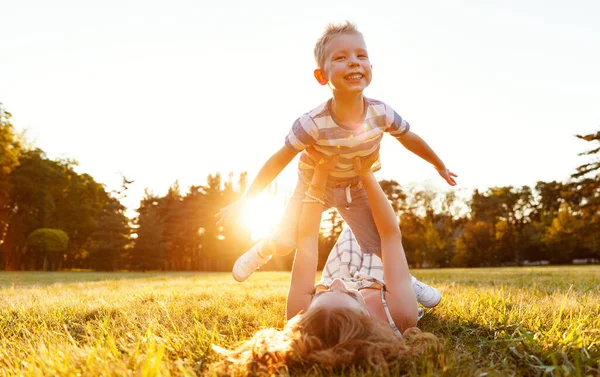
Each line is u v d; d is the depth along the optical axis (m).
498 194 65.19
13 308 4.34
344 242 3.61
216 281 10.62
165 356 2.25
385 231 2.79
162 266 56.78
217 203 62.88
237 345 2.47
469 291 5.64
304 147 2.79
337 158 2.72
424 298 3.54
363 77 2.58
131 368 2.02
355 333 1.90
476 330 2.87
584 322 2.71
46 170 47.97
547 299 4.17
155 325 2.98
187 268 62.62
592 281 7.59
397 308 2.63
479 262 59.28
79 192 56.28
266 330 2.09
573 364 2.05
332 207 3.20
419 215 57.59
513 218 64.06
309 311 2.05
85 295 6.03
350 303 2.09
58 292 6.93
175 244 62.25
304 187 2.97
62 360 2.08
